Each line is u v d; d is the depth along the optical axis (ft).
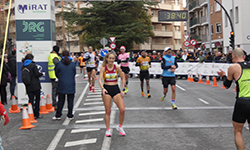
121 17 153.48
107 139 22.75
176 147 20.54
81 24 151.84
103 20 154.61
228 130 24.90
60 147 21.24
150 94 48.60
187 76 81.10
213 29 151.64
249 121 17.49
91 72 54.39
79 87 61.57
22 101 37.70
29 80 30.30
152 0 176.04
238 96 17.61
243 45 111.45
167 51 36.22
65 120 30.19
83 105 39.19
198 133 24.07
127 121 28.73
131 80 76.07
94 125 27.48
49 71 35.76
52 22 37.99
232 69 17.88
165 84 36.47
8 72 45.34
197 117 30.17
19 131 26.27
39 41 37.27
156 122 28.17
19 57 37.37
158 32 228.22
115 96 23.67
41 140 23.24
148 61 45.14
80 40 204.23
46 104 35.22
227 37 130.21
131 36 146.82
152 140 22.31
